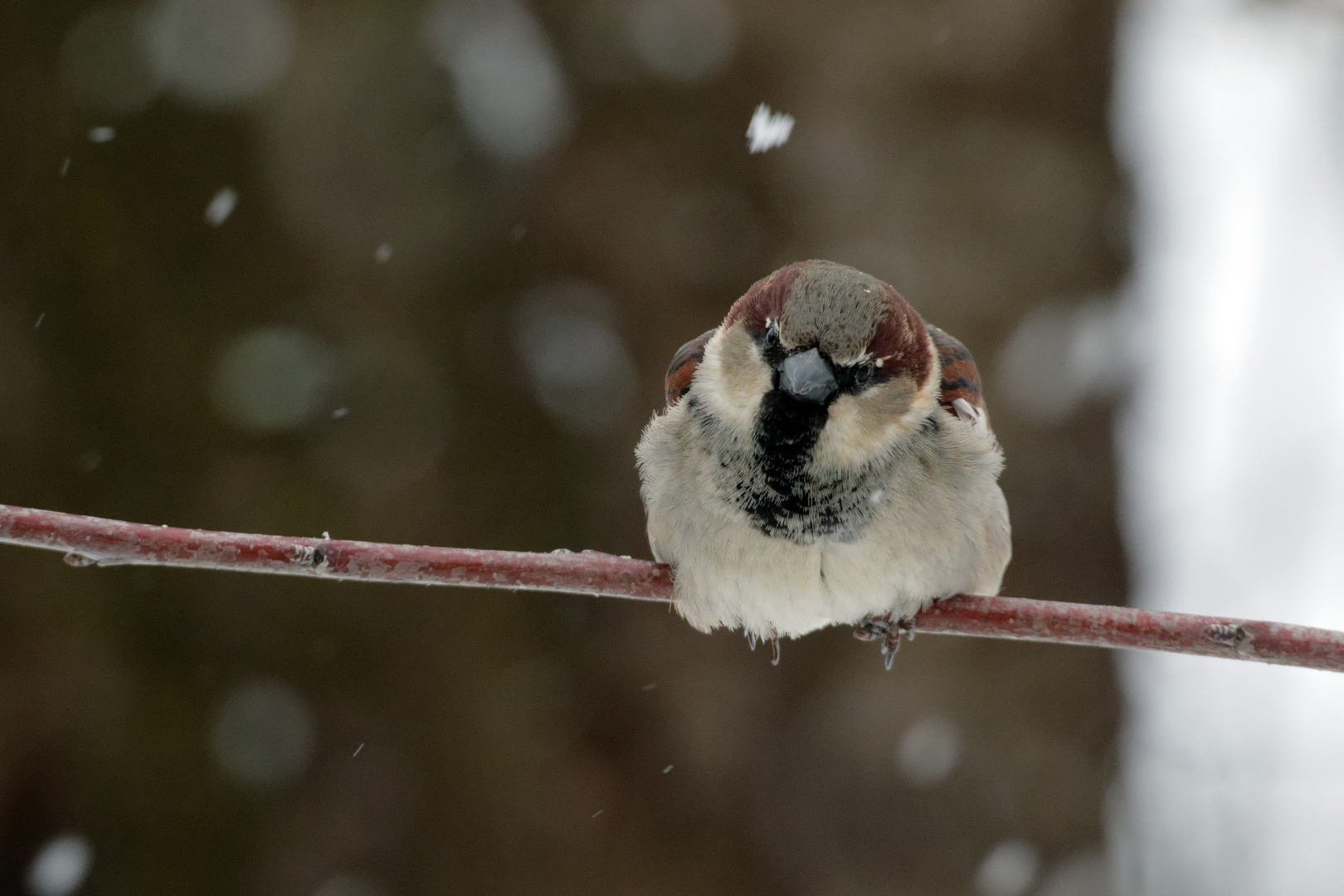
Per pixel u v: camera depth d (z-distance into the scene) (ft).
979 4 37.27
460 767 35.12
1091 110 38.63
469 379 36.14
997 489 24.50
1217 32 41.63
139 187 35.29
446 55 36.04
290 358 35.35
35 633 34.40
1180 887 37.55
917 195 36.91
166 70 35.42
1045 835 35.81
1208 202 41.83
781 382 22.52
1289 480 39.01
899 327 22.99
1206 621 21.26
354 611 35.47
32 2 35.42
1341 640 20.58
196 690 34.83
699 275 36.60
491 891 34.68
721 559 23.06
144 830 34.12
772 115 36.88
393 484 35.37
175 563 20.20
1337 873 37.35
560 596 36.40
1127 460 38.99
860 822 35.60
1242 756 37.91
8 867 33.76
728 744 35.81
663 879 35.14
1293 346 39.58
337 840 34.42
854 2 36.83
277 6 35.78
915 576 22.99
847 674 36.22
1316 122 40.29
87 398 34.78
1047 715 36.50
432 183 35.99
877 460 22.74
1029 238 37.35
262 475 34.99
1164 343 41.24
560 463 36.11
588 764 35.58
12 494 34.01
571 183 36.60
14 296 34.68
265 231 35.60
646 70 36.78
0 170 34.94
